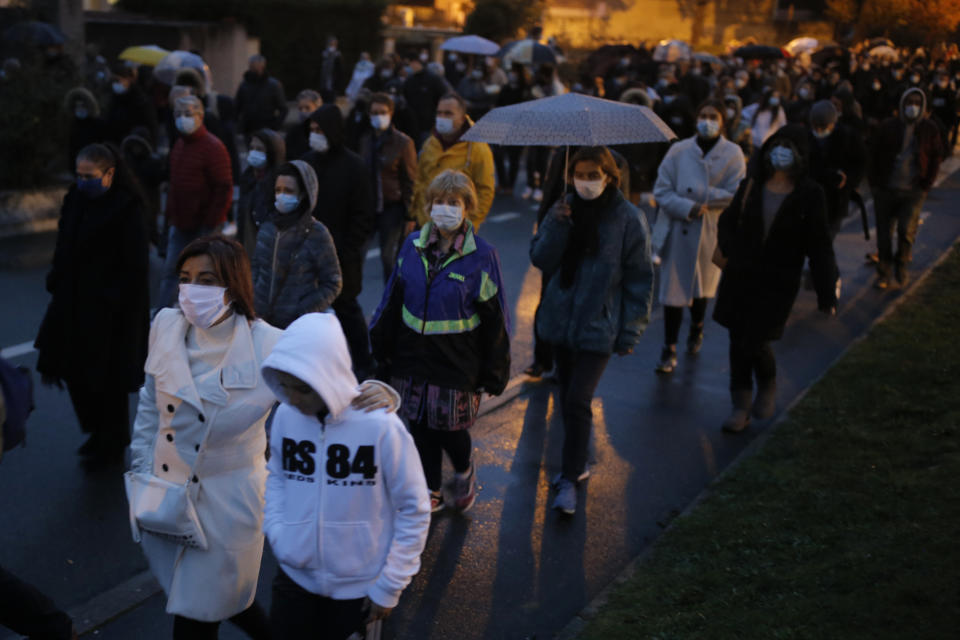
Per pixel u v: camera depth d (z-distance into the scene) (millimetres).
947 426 5773
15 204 11312
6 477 5309
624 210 5031
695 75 17844
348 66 23094
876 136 9578
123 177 5102
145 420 3203
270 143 6551
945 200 15328
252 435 3211
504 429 6262
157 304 8539
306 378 2713
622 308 5152
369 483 2893
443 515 5039
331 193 6363
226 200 7457
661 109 10266
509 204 14102
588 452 5773
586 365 5148
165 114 14625
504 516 5082
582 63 24297
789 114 15500
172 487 3125
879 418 6109
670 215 7195
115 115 10688
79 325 5109
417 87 14156
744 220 5984
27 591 3330
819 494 5051
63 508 5004
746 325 6078
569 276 5070
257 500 3223
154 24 20266
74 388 5309
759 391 6305
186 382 3090
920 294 9562
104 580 4398
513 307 9125
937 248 11836
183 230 7527
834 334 8453
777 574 4250
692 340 7914
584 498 5324
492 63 17203
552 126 4867
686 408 6734
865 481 5156
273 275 5457
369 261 10344
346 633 2975
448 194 4363
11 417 3189
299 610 3018
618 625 3971
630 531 4980
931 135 9430
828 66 22406
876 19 35656
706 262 7281
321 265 5492
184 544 3143
